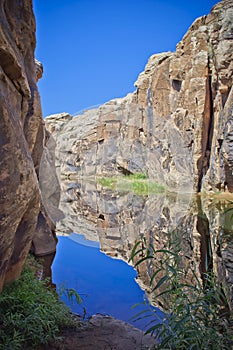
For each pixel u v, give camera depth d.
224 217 6.05
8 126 1.78
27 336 1.93
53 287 3.11
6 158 1.75
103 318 2.40
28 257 3.85
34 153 4.58
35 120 3.32
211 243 4.03
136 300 2.73
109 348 1.95
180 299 1.79
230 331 1.75
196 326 1.61
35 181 2.30
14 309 2.10
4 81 2.03
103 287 3.02
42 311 2.13
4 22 2.16
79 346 1.97
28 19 2.99
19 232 2.33
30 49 3.23
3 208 1.76
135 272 3.37
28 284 2.51
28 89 2.54
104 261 3.76
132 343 2.02
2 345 1.70
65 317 2.31
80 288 3.05
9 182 1.79
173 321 1.67
